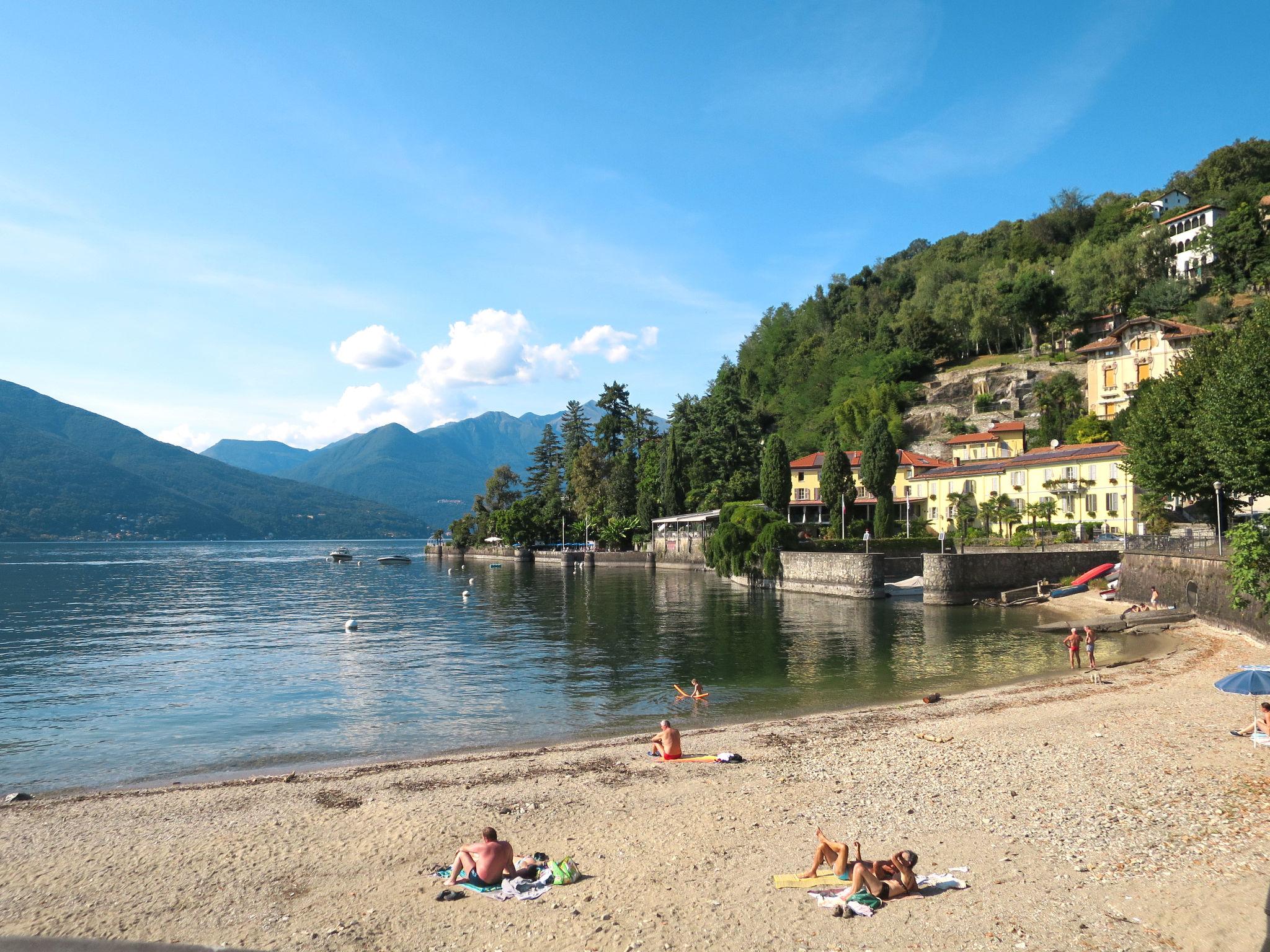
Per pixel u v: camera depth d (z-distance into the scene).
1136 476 57.22
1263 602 33.25
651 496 146.62
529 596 84.25
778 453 103.56
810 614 61.28
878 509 93.31
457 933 11.79
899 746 22.36
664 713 29.42
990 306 152.00
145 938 11.90
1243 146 154.38
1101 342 106.88
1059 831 15.02
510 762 21.97
